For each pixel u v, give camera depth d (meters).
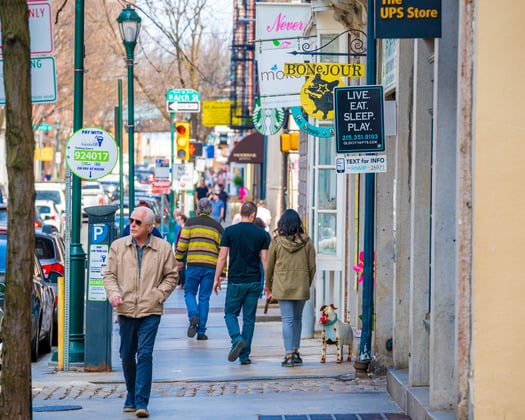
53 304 27.86
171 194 58.28
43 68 14.09
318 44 28.09
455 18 14.68
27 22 11.54
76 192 23.14
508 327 12.52
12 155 11.45
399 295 18.27
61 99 86.06
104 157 22.56
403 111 18.53
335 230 29.28
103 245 22.03
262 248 23.03
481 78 12.46
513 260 12.50
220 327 31.50
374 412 16.53
